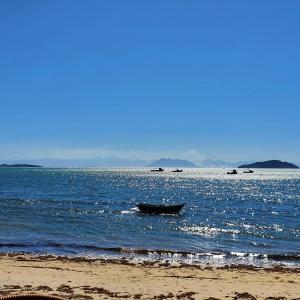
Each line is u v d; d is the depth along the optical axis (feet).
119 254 76.18
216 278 57.31
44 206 174.29
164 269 62.44
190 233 106.11
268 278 58.29
